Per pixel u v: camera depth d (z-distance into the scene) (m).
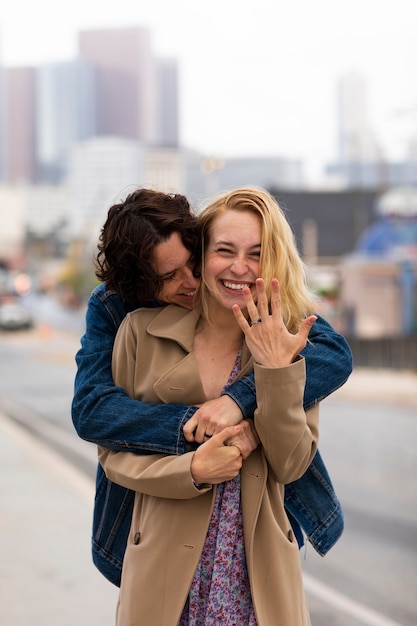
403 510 7.12
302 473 1.99
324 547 2.11
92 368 2.07
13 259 111.19
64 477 8.41
